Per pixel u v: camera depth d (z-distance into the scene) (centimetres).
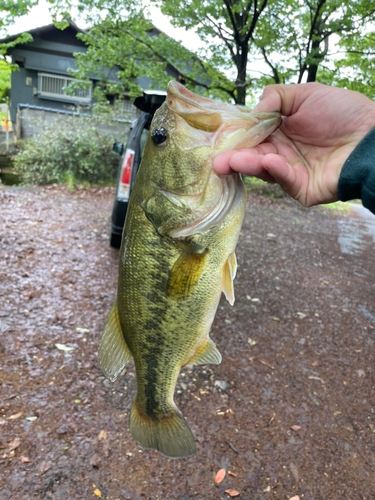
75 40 502
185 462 72
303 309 140
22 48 488
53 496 61
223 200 41
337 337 124
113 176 312
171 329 43
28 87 505
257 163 37
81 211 221
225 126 38
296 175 40
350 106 40
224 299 137
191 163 39
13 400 78
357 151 36
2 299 112
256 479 71
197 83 247
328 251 223
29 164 292
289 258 197
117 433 75
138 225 42
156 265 42
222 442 78
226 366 101
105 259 153
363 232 295
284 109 43
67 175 289
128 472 68
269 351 110
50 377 86
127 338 45
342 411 91
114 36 257
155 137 40
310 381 100
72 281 131
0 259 137
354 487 72
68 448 70
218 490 68
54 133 296
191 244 41
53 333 101
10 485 62
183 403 86
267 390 94
